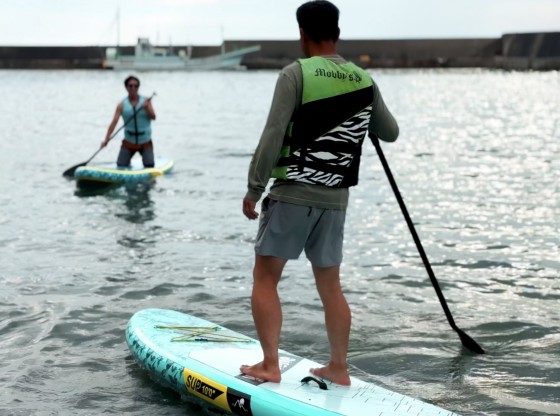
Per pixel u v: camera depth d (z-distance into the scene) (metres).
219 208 9.26
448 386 4.07
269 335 3.49
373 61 80.69
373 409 3.28
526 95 39.88
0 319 5.08
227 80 66.31
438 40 80.00
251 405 3.41
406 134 20.16
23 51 84.88
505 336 4.84
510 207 9.23
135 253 6.96
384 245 7.32
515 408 3.80
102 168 11.38
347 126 3.29
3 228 8.06
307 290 5.79
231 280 6.08
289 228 3.33
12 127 23.03
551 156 14.59
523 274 6.27
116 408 3.74
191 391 3.69
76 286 5.88
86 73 80.38
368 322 5.11
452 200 9.76
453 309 5.39
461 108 31.28
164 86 55.22
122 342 4.67
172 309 5.34
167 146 17.23
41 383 4.05
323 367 3.61
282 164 3.30
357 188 10.84
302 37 3.42
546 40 74.94
